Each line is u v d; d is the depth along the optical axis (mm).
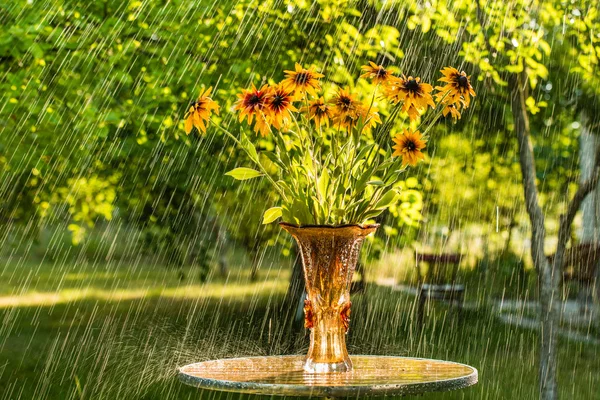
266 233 8750
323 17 6426
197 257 8547
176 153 6539
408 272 12812
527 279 12305
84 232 7340
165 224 7953
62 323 11523
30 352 9078
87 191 7254
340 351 2623
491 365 8336
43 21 5406
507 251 12422
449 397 6973
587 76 6371
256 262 9227
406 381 2373
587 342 9094
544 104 5895
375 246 6703
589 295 9805
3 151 5543
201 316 11305
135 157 6730
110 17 5715
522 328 10242
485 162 10227
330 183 2689
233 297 14398
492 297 12094
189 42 5883
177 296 15039
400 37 6859
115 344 9234
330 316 2621
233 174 2701
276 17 6453
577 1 6141
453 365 2748
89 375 7492
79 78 5551
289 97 2684
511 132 9070
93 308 13438
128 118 5578
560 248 5641
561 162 10625
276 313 10328
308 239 2623
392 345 9359
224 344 8812
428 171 8266
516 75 5754
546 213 11352
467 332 10023
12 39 5227
